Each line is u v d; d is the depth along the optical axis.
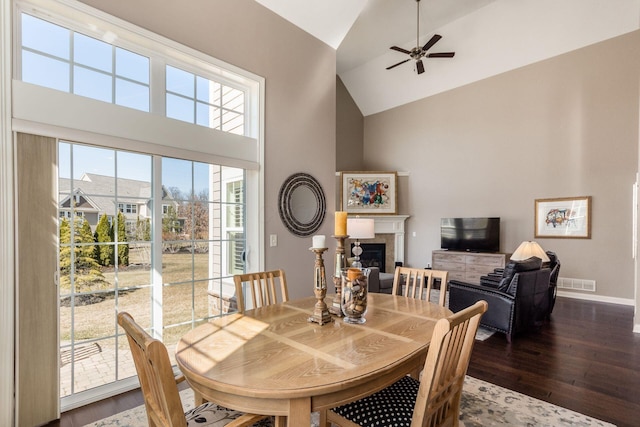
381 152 8.25
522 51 5.87
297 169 3.65
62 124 2.07
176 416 0.99
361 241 7.43
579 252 5.42
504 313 3.49
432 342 1.13
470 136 6.71
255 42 3.26
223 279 3.06
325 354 1.35
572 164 5.49
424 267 7.42
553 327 3.95
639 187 3.74
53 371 2.03
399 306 2.09
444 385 1.26
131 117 2.41
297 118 3.67
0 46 1.85
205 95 2.97
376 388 1.24
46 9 2.06
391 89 7.73
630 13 4.86
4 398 1.85
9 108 1.87
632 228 4.98
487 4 5.59
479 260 6.12
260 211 3.27
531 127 5.92
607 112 5.18
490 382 2.57
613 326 3.98
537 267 3.69
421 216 7.50
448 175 7.04
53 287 2.04
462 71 6.64
